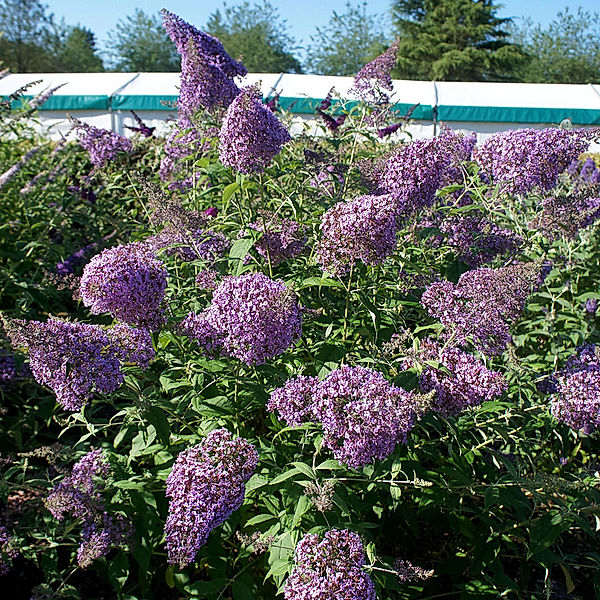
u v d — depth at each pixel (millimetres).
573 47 70750
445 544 4148
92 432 3598
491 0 61375
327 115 7066
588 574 4168
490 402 3578
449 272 5043
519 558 3980
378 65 6691
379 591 3285
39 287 5781
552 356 4727
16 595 3867
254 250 4703
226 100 6250
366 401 2977
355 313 4359
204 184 6316
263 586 3539
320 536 2990
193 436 3609
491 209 5438
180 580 3514
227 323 3326
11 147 8102
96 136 6891
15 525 3664
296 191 5148
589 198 6000
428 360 3439
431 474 3641
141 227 6781
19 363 4379
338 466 3070
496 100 21406
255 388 3600
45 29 71188
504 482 3545
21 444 4629
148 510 3359
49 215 7320
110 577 3359
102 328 3537
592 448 4906
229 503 2852
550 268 5668
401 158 4559
